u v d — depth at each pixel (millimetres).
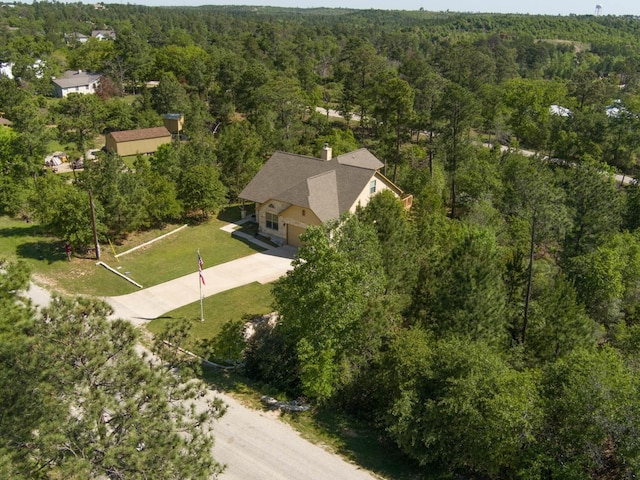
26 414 13172
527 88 91500
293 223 42406
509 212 49938
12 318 18359
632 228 51250
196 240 42938
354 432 24859
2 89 77125
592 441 20234
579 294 37188
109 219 39938
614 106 86250
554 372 22906
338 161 45906
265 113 69750
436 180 52719
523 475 20469
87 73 120125
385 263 29703
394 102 56594
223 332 29891
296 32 179500
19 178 46625
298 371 28156
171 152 49906
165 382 15516
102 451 13156
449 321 27875
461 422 21938
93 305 15961
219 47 131250
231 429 23234
